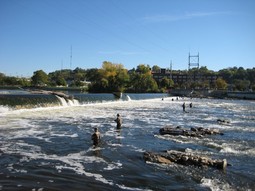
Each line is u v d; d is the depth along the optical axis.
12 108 44.84
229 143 28.94
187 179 17.47
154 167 19.55
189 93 164.00
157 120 45.66
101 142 26.88
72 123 37.31
